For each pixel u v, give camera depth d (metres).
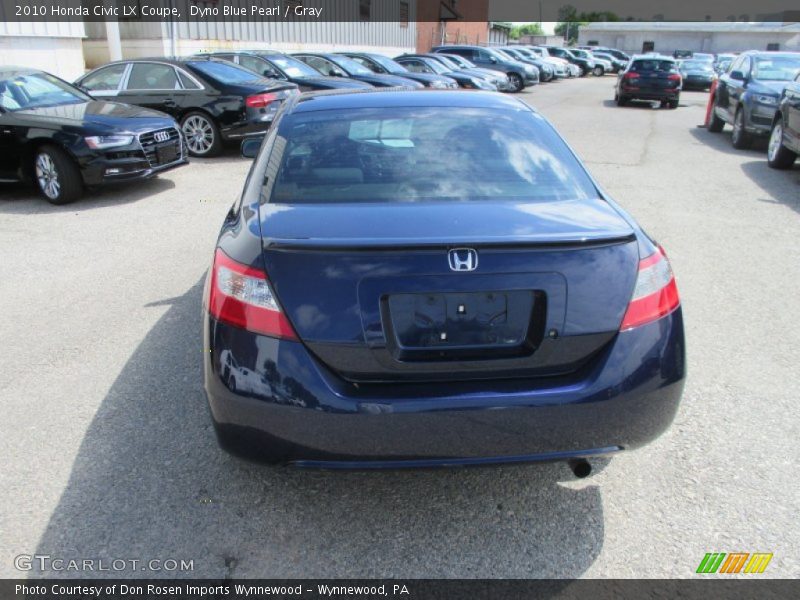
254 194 2.87
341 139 3.08
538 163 3.01
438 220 2.49
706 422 3.37
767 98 11.33
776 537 2.61
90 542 2.57
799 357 4.07
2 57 13.05
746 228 6.89
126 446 3.16
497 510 2.77
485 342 2.34
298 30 22.67
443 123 3.21
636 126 15.65
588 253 2.38
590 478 2.96
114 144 7.68
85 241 6.37
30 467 3.00
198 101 10.55
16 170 7.84
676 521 2.70
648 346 2.42
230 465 3.02
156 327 4.44
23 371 3.86
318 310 2.30
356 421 2.28
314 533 2.63
